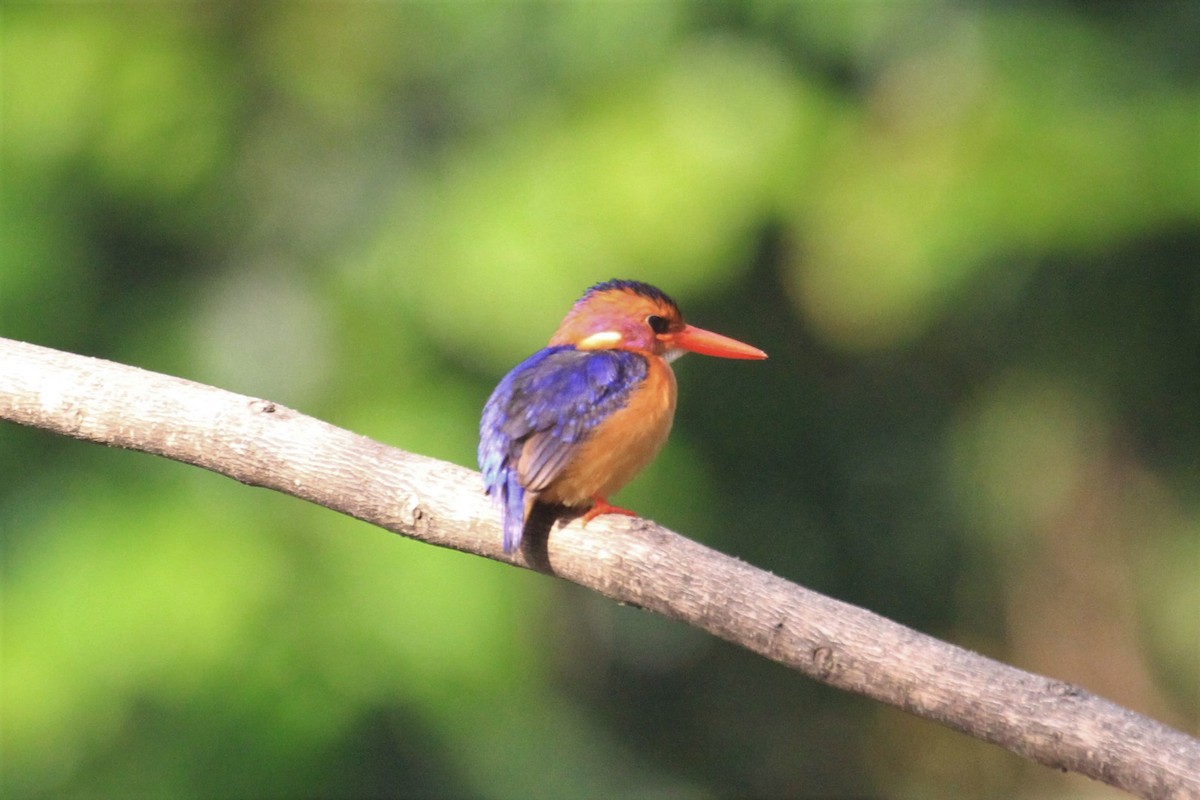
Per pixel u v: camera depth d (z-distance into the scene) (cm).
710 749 1694
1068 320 1409
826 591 1638
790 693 1727
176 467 1234
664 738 1683
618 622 1672
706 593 530
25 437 1244
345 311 1328
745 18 1380
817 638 505
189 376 1317
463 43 1392
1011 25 1352
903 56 1394
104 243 1359
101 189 1335
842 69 1436
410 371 1312
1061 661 1540
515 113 1380
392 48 1424
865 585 1642
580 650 1638
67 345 1296
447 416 1288
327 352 1330
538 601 1280
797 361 1605
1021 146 1305
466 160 1362
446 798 1291
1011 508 1521
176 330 1338
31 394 599
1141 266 1357
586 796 1452
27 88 1314
